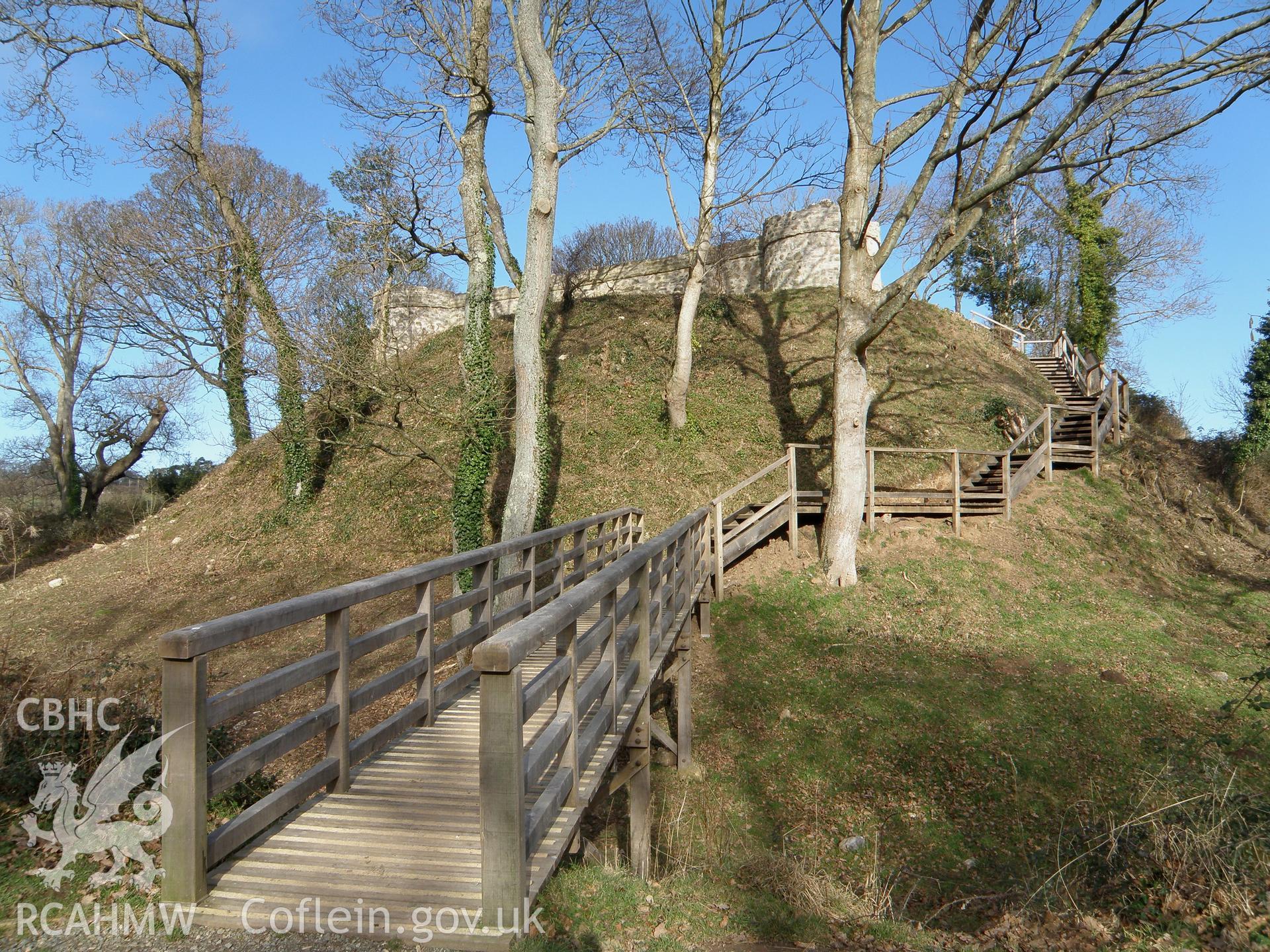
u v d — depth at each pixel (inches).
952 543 577.0
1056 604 525.3
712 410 741.3
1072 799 336.8
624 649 193.5
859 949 169.3
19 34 663.8
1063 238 1359.5
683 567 360.5
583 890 160.4
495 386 583.2
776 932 170.7
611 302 1012.5
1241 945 148.9
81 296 1024.2
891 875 288.8
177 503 904.9
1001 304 1460.4
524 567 291.7
